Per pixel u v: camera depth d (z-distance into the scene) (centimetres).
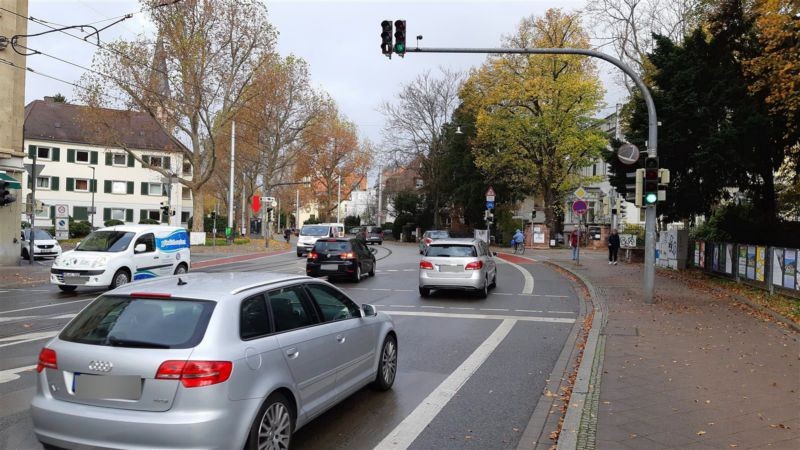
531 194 5044
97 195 6544
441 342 973
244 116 4738
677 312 1264
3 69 2261
